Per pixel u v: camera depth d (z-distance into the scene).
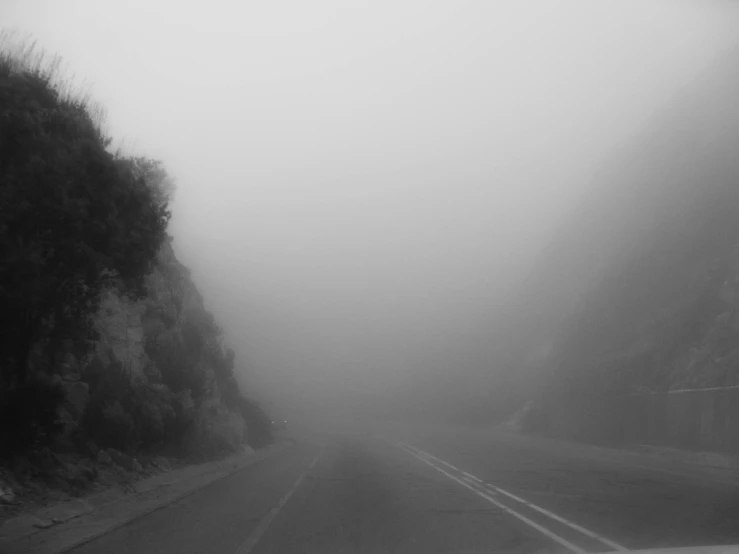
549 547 10.70
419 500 16.34
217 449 26.14
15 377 13.83
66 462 14.80
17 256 12.71
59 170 13.53
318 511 14.54
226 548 10.77
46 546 10.30
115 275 15.93
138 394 19.83
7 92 13.66
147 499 15.23
